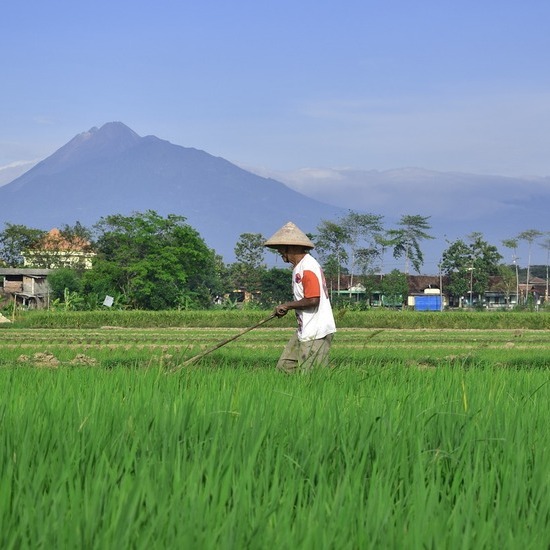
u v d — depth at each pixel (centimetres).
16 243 15538
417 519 467
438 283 18950
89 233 16475
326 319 1396
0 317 7269
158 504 488
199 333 5678
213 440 639
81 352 2966
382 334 5603
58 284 11456
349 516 485
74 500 486
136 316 7219
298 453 639
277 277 13762
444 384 1055
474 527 475
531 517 506
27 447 598
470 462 612
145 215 11531
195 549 428
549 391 1078
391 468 604
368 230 16450
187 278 11862
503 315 7269
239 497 498
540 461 614
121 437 643
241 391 927
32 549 431
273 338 4650
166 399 834
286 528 454
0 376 1194
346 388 1034
